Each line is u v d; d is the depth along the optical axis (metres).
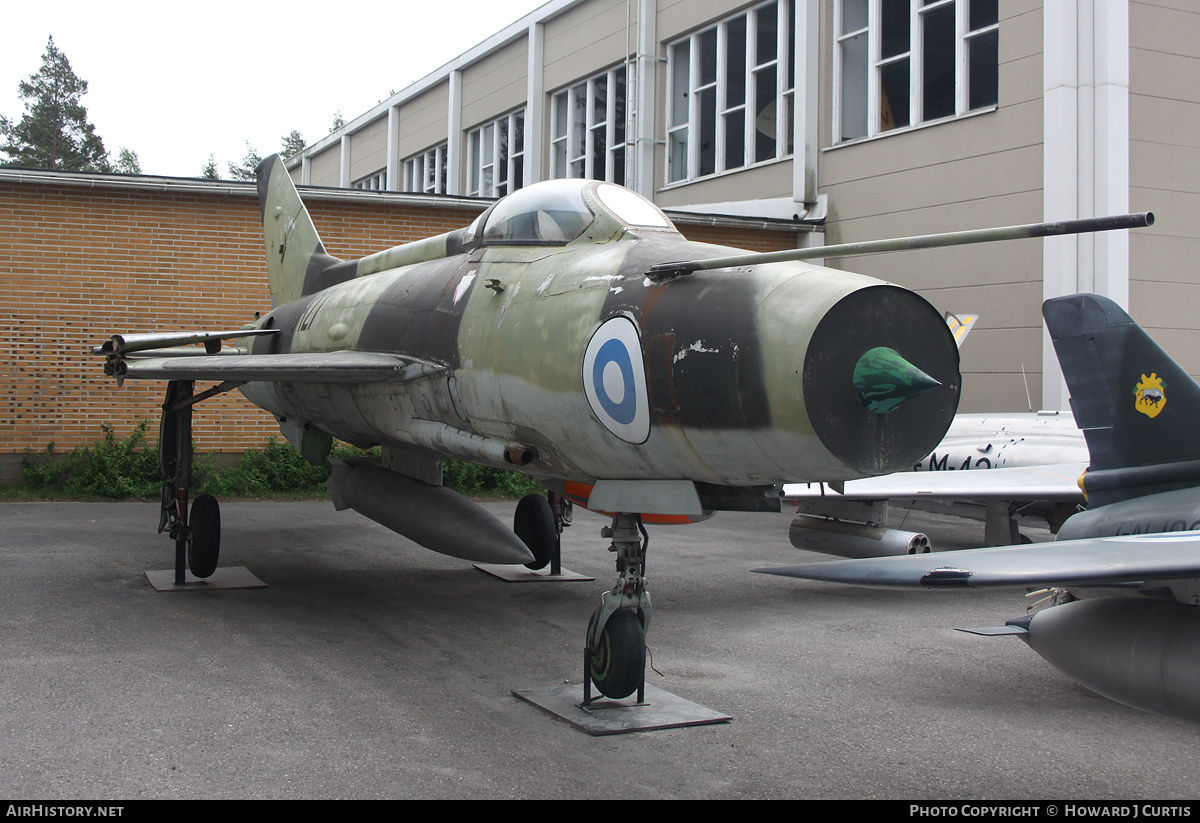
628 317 4.68
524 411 5.30
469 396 5.74
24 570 8.39
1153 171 13.34
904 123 15.41
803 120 16.50
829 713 5.10
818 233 16.59
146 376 7.00
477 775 4.09
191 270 14.34
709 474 4.57
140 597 7.51
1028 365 13.53
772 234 16.75
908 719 5.04
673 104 19.92
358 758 4.24
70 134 51.47
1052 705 5.33
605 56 21.38
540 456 5.46
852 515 9.16
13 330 13.49
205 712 4.80
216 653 5.93
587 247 5.49
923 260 15.04
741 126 18.39
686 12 19.17
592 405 4.83
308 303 8.61
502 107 25.11
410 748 4.38
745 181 18.03
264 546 10.20
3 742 4.29
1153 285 13.34
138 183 13.76
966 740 4.73
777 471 4.30
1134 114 13.17
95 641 6.12
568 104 22.94
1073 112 13.00
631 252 5.08
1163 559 3.72
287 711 4.86
